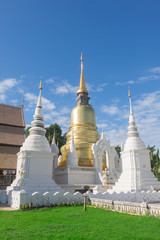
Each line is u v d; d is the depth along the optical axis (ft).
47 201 54.75
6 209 53.67
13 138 125.80
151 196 73.15
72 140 108.78
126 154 94.99
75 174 100.32
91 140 119.75
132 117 105.19
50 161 81.15
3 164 108.27
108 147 116.37
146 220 36.68
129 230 29.84
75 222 35.14
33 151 77.71
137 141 96.99
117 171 115.55
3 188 105.29
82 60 153.07
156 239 25.41
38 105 94.27
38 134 86.17
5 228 30.94
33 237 26.25
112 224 33.60
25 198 52.06
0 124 129.70
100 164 109.60
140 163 91.25
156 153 179.83
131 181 87.04
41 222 35.29
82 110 129.80
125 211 47.32
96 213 44.29
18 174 78.95
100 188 79.25
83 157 113.70
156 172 166.30
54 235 26.99
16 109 142.92
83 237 25.99
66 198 57.77
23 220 37.19
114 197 65.36
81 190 87.04
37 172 76.48
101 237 26.18
